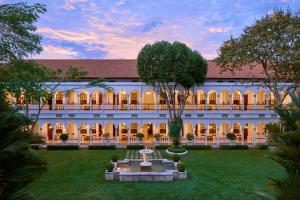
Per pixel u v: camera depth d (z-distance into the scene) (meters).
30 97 24.33
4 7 22.75
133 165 30.08
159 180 25.08
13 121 8.41
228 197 21.02
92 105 42.31
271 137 9.67
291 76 35.41
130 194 21.75
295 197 7.96
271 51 33.81
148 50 38.03
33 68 25.70
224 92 46.28
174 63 37.34
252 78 40.69
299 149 8.41
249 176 26.53
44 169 8.98
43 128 43.06
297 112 9.34
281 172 27.75
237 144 41.62
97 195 21.45
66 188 23.02
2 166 8.02
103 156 35.44
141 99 42.47
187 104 43.16
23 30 23.89
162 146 40.09
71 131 44.88
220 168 29.56
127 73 43.06
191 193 22.00
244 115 42.88
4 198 8.20
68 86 41.16
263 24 34.25
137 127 45.78
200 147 40.03
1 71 21.11
